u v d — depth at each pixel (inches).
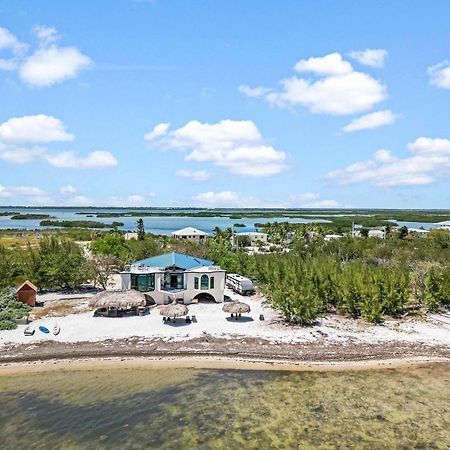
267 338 1357.0
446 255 2977.4
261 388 1031.6
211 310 1696.6
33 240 4697.3
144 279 1772.9
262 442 794.8
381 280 1672.0
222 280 1838.1
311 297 1524.4
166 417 889.5
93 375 1099.3
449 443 793.6
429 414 905.5
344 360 1208.8
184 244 3543.3
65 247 2158.0
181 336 1364.4
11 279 1924.2
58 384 1045.8
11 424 858.8
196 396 986.7
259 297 1958.7
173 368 1146.7
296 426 854.5
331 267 1916.8
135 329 1429.6
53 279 1962.4
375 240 4446.4
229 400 967.6
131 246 3149.6
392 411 918.4
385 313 1668.3
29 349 1236.5
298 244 4146.2
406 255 3107.8
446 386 1048.2
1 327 1396.4
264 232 6304.1
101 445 784.9
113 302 1539.1
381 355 1240.8
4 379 1069.8
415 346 1306.6
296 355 1227.9
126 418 884.6
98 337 1343.5
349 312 1664.6
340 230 6815.9
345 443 791.7
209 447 778.2
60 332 1386.6
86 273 2037.4
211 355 1228.5
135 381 1066.7
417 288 1877.5
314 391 1016.2
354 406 940.6
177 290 1804.9
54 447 778.2
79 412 909.2
